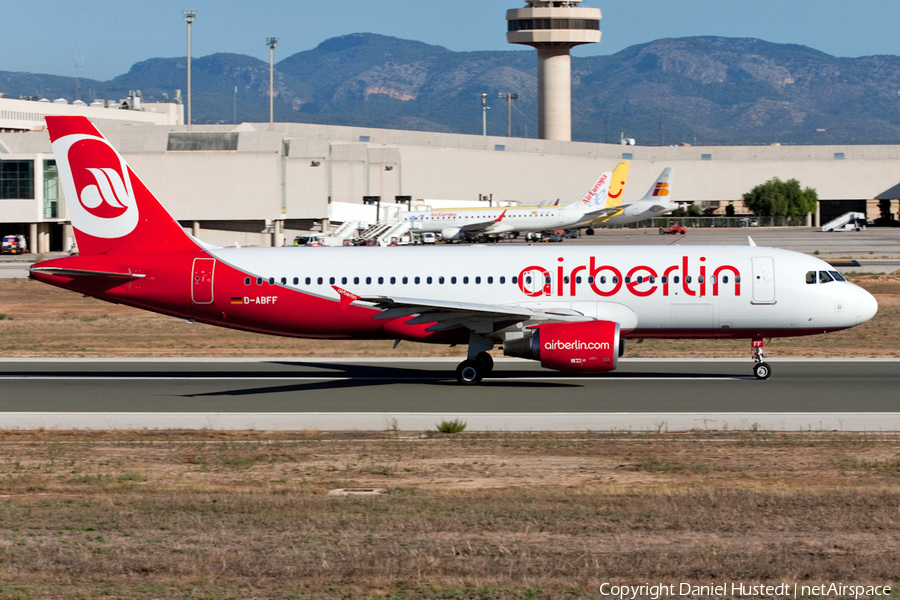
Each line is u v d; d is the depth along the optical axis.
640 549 55.25
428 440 91.56
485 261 131.00
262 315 131.88
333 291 130.75
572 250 131.50
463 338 128.12
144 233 132.38
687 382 126.94
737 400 112.88
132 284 132.00
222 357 155.88
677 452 85.56
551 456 84.19
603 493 69.25
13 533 59.00
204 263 131.50
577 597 48.06
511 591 48.78
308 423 101.38
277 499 67.50
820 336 179.88
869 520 60.75
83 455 85.56
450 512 63.22
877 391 118.38
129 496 69.06
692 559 53.47
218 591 48.84
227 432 96.62
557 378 131.75
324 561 53.03
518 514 62.53
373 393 120.25
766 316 127.50
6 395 119.50
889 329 190.25
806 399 113.12
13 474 77.75
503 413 106.12
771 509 63.72
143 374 137.38
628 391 120.12
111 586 49.66
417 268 131.00
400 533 58.41
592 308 127.94
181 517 62.28
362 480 75.44
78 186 131.12
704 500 66.19
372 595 48.28
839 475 76.12
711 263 127.81
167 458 84.31
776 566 52.38
